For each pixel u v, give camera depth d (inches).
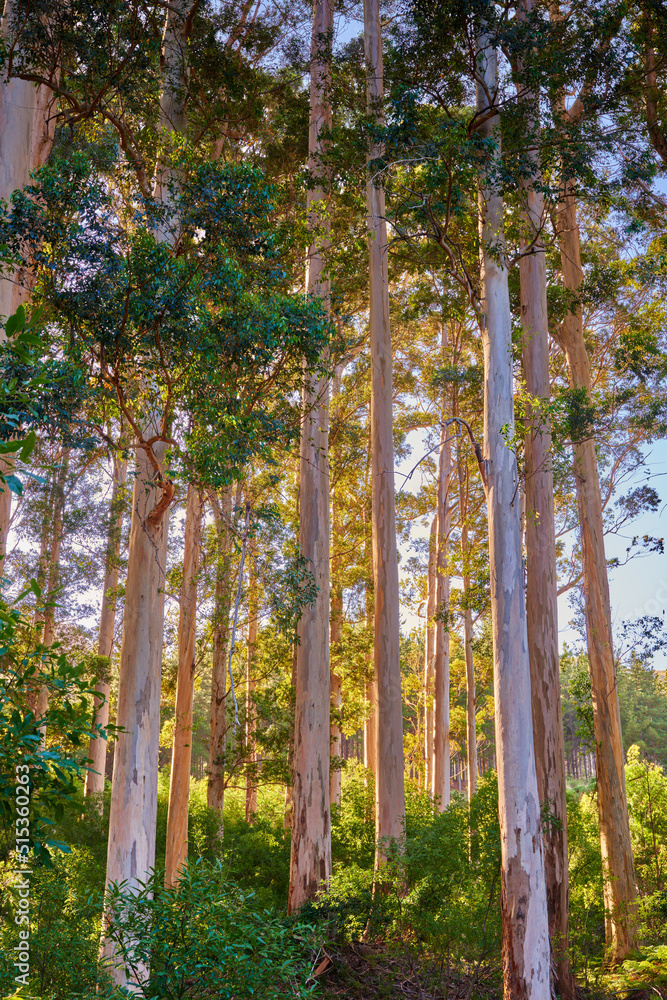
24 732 108.8
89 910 332.8
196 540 745.0
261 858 789.2
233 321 330.0
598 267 634.8
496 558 434.3
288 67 697.6
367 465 962.1
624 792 639.1
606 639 660.7
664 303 650.2
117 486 818.8
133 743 419.2
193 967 203.6
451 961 438.9
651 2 515.5
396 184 479.2
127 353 334.6
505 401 451.2
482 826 486.9
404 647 1416.1
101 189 330.3
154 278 316.2
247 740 847.7
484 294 470.3
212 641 827.4
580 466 688.4
